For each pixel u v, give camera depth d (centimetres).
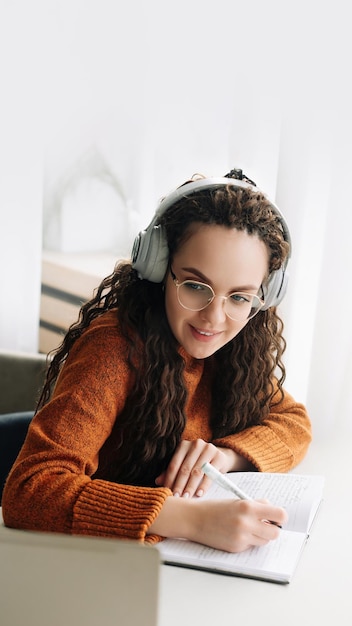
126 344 125
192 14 188
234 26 182
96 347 125
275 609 97
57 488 111
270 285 127
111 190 214
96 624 75
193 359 135
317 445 155
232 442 136
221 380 141
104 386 122
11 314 226
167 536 110
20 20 208
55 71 210
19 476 113
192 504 112
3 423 153
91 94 208
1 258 222
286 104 178
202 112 191
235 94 184
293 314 184
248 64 181
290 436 142
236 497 122
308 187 178
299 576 105
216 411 142
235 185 119
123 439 128
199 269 115
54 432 117
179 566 106
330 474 141
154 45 195
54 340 235
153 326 126
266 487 125
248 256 116
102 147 211
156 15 194
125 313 127
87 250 223
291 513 118
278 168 180
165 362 126
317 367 184
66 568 75
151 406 126
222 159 191
